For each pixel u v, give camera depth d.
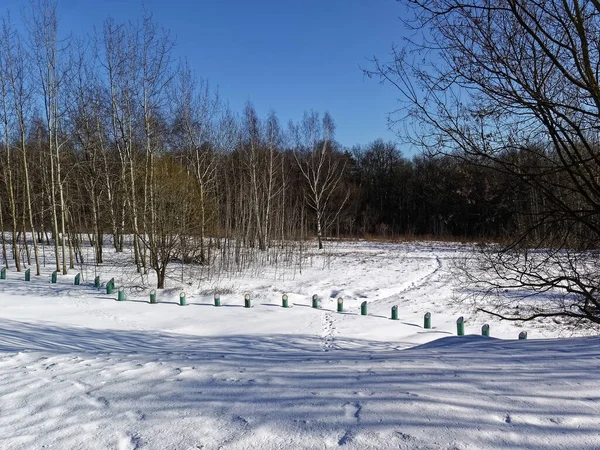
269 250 28.95
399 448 2.91
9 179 22.45
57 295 15.88
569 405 3.37
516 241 7.29
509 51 6.07
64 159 24.31
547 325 12.46
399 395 3.82
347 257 29.73
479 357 5.20
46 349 8.49
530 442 2.89
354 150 67.31
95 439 3.53
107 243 37.34
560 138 6.22
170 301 15.17
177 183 17.41
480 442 2.92
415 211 57.41
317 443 3.09
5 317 12.23
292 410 3.72
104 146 25.27
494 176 6.79
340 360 5.91
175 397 4.40
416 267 24.62
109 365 6.22
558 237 7.08
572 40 5.89
